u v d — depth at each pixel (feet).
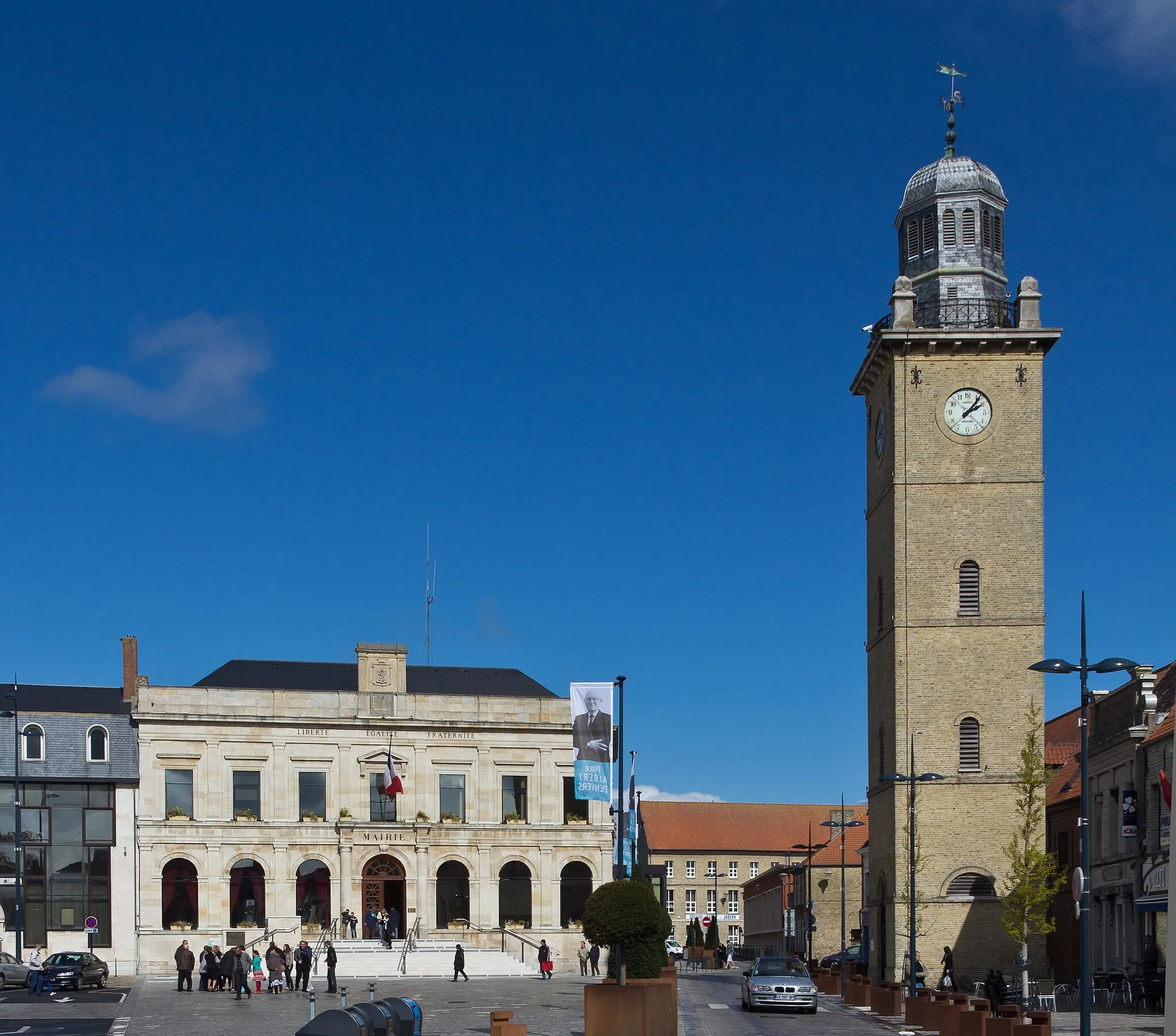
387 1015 83.76
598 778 200.85
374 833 286.05
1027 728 202.59
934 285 217.36
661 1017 114.01
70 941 268.41
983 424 208.54
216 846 279.08
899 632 204.85
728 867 549.13
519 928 290.56
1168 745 169.89
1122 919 188.75
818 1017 157.89
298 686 300.20
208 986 215.92
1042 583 205.36
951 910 198.80
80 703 295.89
